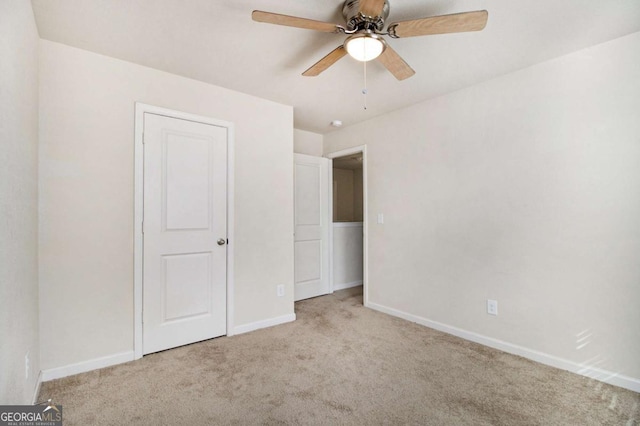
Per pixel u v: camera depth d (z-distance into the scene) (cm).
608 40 195
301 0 159
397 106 314
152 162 235
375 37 157
